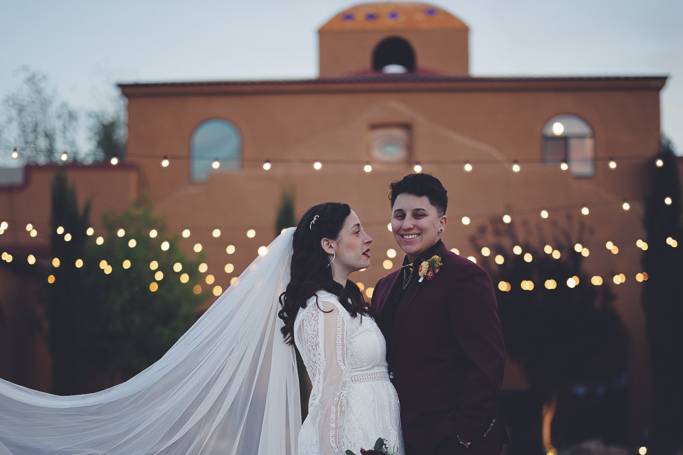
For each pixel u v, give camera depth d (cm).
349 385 427
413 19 2183
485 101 1850
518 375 1559
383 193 1639
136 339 1441
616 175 1812
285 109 1861
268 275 463
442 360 430
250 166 1845
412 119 1689
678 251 1464
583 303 1448
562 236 1598
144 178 1839
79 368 1426
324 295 432
